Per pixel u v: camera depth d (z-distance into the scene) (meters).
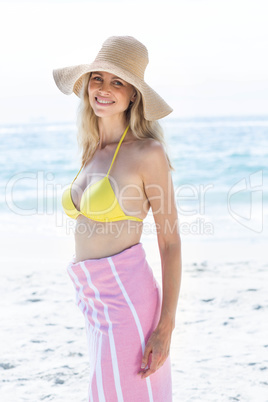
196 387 3.12
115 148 2.28
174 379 3.24
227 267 6.25
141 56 2.23
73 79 2.50
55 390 3.11
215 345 3.78
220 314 4.45
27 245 8.33
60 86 2.60
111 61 2.19
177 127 33.72
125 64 2.19
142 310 2.07
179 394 3.03
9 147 27.12
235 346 3.75
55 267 6.46
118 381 2.01
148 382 2.04
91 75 2.36
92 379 2.03
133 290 2.08
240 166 19.66
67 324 4.29
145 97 2.19
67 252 7.62
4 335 4.07
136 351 2.04
